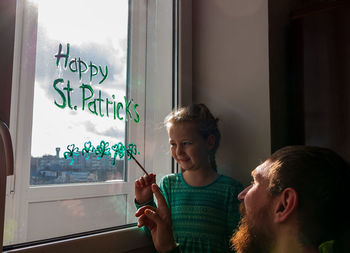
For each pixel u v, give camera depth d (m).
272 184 0.56
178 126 0.98
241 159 1.11
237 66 1.14
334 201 0.51
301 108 1.17
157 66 1.19
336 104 1.09
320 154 0.54
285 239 0.53
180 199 1.00
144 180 0.93
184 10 1.19
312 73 1.15
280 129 1.13
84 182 0.94
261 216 0.57
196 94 1.22
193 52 1.24
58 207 0.89
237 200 0.95
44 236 0.85
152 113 1.17
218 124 1.16
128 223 1.03
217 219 0.94
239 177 1.11
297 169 0.53
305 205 0.51
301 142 1.16
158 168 1.17
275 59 1.12
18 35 0.79
